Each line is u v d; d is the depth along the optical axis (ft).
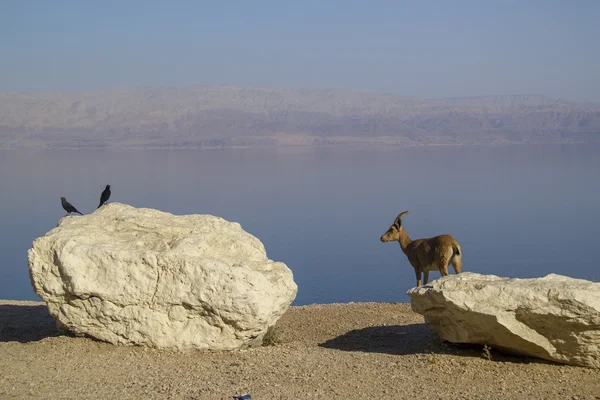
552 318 35.63
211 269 39.99
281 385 34.71
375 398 32.91
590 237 229.25
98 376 36.47
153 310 40.83
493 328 36.99
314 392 33.68
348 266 183.62
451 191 445.37
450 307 38.22
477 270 163.84
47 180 528.22
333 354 41.14
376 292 142.00
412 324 50.16
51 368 37.83
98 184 481.46
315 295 139.13
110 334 41.65
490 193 425.28
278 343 45.47
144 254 40.57
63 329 45.01
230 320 40.14
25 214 291.58
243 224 285.23
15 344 43.01
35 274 42.01
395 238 61.98
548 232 244.42
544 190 443.32
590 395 32.78
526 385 34.24
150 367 37.93
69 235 42.57
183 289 40.16
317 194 431.84
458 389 33.94
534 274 155.33
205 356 39.88
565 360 36.52
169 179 566.77
